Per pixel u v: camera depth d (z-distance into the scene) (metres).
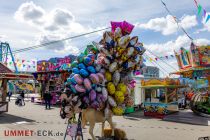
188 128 13.49
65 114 9.17
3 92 17.89
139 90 21.53
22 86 41.44
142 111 20.70
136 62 9.96
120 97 9.67
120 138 10.27
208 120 15.91
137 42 9.92
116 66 9.46
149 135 11.51
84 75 8.95
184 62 19.62
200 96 18.50
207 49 17.92
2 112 17.41
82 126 9.54
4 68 18.67
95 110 9.36
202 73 19.19
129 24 9.68
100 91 9.22
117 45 9.45
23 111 20.00
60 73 24.62
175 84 18.91
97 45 9.76
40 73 27.36
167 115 17.69
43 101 26.72
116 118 17.00
